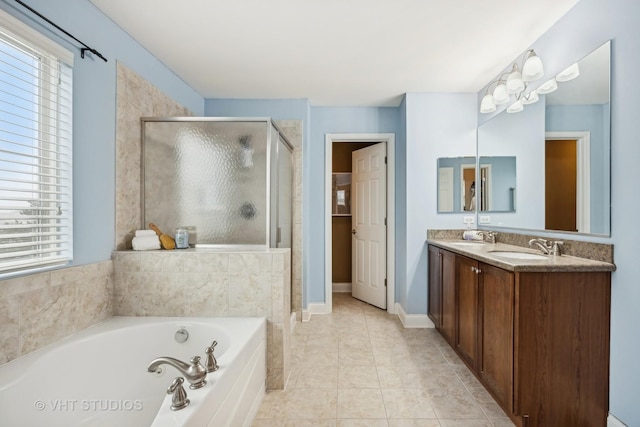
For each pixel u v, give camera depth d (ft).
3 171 4.83
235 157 8.08
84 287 6.20
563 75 6.70
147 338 6.54
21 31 4.81
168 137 8.12
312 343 9.73
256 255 7.16
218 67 9.28
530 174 7.89
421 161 11.10
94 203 6.50
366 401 6.72
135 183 7.84
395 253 12.57
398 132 12.51
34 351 5.14
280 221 9.44
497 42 7.84
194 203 8.12
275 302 7.17
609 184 5.55
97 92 6.53
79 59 6.06
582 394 5.53
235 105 11.91
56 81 5.70
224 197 8.09
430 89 10.80
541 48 7.52
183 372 4.25
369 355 8.89
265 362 7.09
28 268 5.15
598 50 5.77
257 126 8.07
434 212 11.10
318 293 12.64
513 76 7.77
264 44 7.98
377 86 10.63
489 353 6.56
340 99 11.89
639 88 5.01
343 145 16.07
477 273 7.10
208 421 4.10
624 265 5.28
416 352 9.09
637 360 5.04
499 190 9.45
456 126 11.05
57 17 5.57
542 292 5.53
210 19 6.93
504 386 5.93
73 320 5.93
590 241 6.05
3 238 4.79
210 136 8.11
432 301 10.62
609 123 5.53
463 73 9.59
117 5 6.43
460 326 8.19
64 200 5.85
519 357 5.52
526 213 8.09
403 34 7.49
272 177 8.46
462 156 11.02
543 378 5.53
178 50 8.29
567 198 6.58
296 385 7.36
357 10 6.59
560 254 6.74
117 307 7.15
